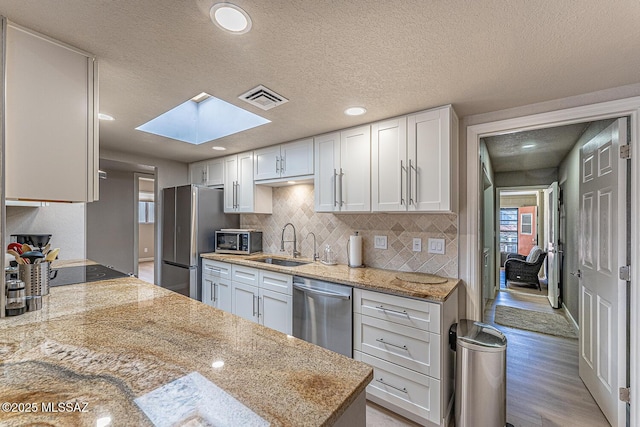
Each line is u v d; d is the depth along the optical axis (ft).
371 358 6.45
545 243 19.85
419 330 5.81
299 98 6.17
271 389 2.26
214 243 11.66
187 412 1.98
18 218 7.75
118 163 11.66
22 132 3.76
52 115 4.04
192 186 10.94
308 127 8.09
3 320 3.58
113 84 5.56
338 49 4.39
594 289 6.79
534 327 11.61
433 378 5.64
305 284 7.68
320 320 7.31
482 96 6.03
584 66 4.81
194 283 10.92
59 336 3.14
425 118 6.72
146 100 6.28
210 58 4.66
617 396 5.74
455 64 4.79
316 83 5.50
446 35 4.02
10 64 3.67
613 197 5.96
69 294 4.74
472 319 7.11
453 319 6.54
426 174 6.67
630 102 5.49
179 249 11.32
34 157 3.85
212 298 10.65
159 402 2.07
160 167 12.35
